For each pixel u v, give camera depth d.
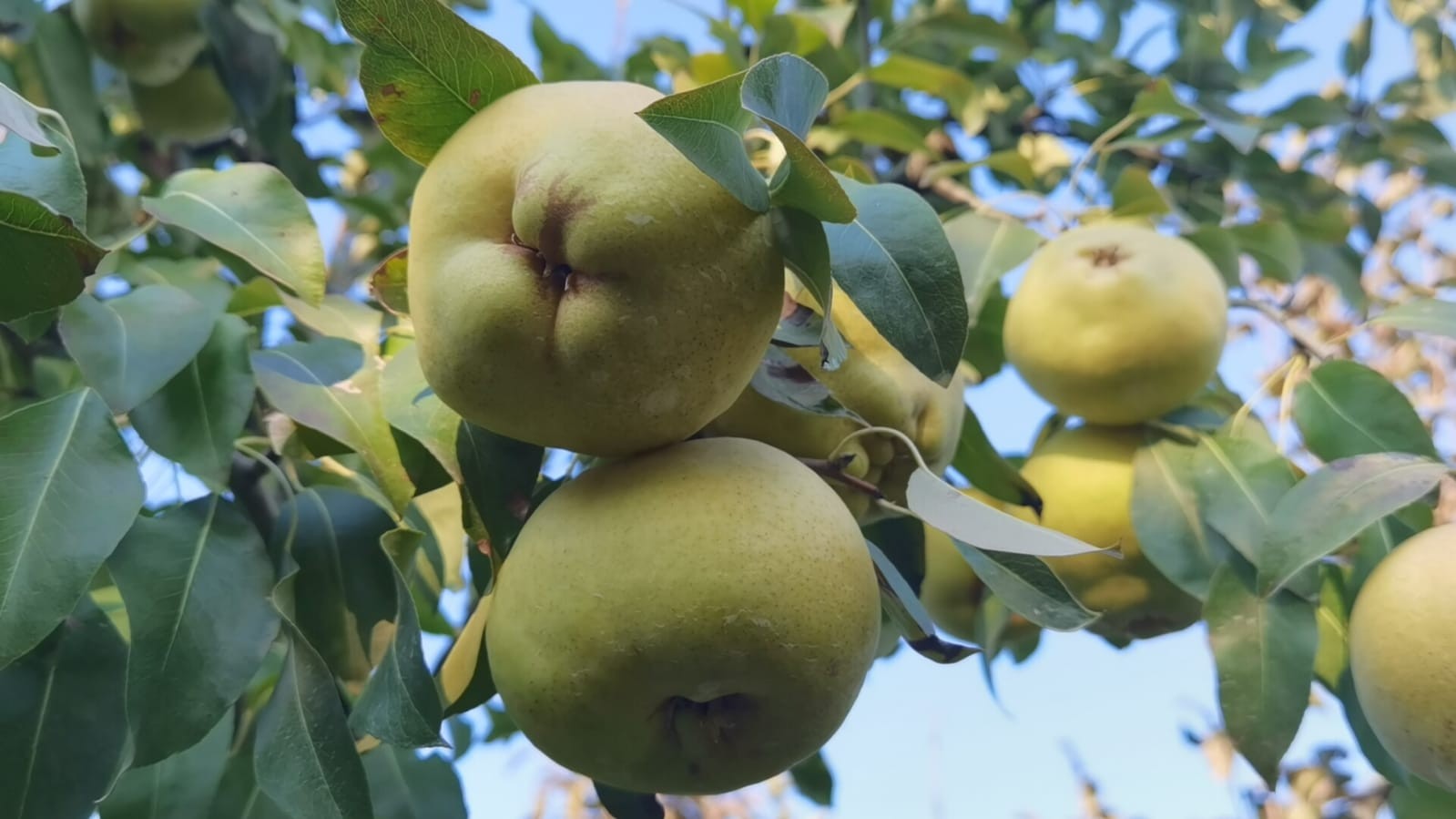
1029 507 0.44
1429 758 0.35
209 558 0.34
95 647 0.35
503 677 0.29
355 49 0.70
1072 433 0.47
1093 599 0.46
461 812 0.43
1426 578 0.36
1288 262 0.58
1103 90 0.68
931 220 0.29
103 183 0.60
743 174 0.26
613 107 0.28
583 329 0.26
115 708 0.35
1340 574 0.43
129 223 0.61
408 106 0.30
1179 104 0.53
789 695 0.28
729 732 0.29
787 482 0.29
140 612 0.33
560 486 0.32
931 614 0.48
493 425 0.28
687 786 0.30
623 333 0.26
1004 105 0.69
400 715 0.30
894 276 0.29
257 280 0.43
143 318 0.36
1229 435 0.44
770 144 0.43
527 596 0.28
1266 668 0.39
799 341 0.33
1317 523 0.37
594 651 0.27
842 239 0.29
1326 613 0.43
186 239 0.55
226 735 0.40
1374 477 0.38
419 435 0.33
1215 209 0.67
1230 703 0.39
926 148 0.59
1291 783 0.66
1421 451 0.42
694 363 0.27
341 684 0.38
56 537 0.30
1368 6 0.70
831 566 0.28
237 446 0.39
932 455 0.38
